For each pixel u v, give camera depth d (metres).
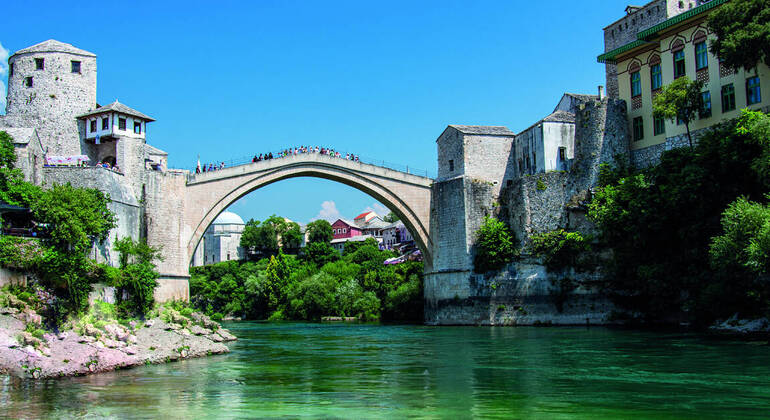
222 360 34.06
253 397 22.86
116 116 50.34
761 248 34.22
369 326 64.94
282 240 131.25
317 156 62.59
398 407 20.92
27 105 51.06
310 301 86.94
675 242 48.28
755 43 42.44
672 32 52.94
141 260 42.97
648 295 52.03
